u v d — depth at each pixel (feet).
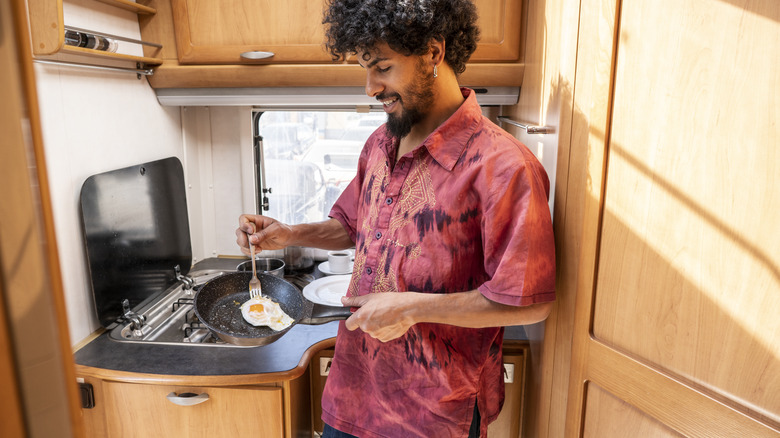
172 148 6.01
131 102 5.20
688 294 2.81
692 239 2.76
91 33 4.28
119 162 5.04
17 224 0.64
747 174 2.48
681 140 2.76
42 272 0.67
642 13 2.91
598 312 3.42
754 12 2.40
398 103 3.40
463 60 3.52
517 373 4.82
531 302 3.15
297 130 6.55
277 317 4.65
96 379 4.29
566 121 3.63
